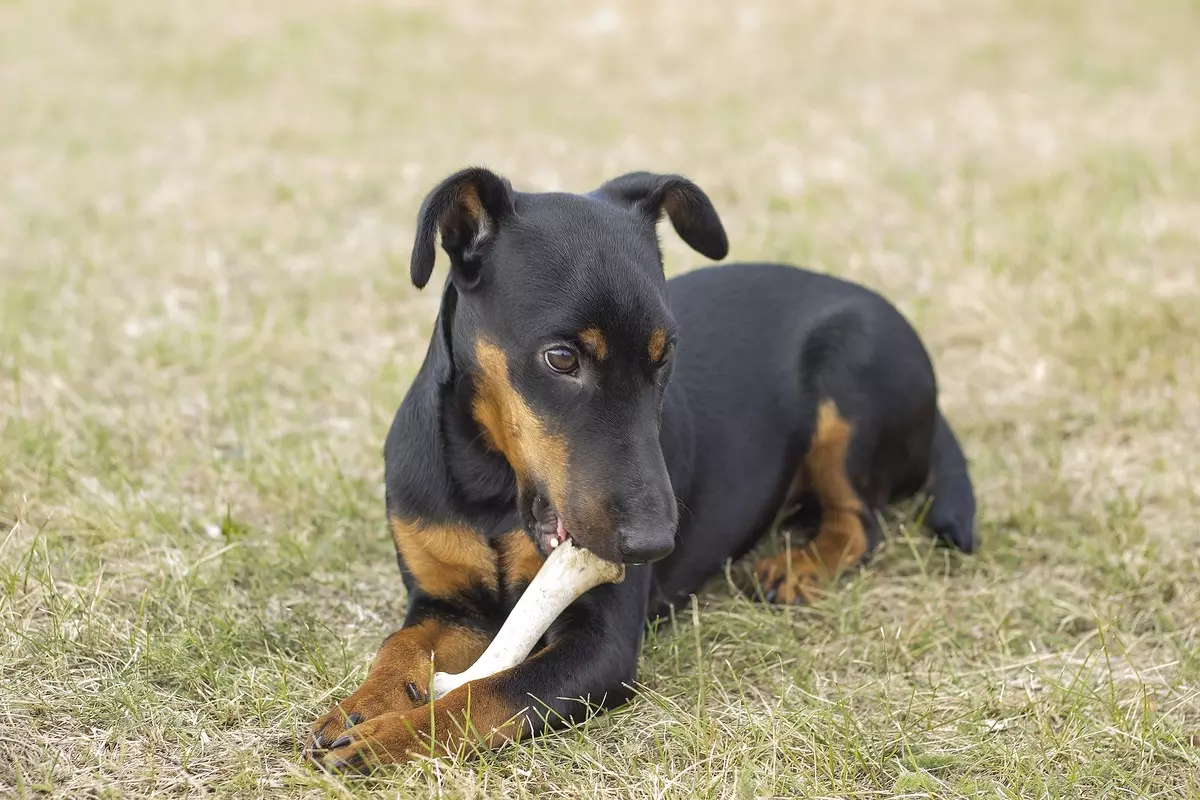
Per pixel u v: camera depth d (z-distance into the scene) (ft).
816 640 18.45
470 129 45.21
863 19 62.03
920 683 17.16
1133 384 25.95
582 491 14.25
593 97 50.08
